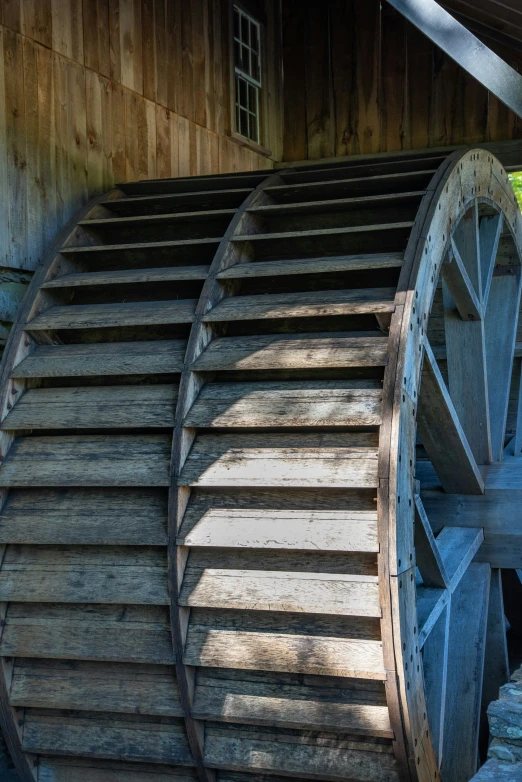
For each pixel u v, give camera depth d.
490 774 3.03
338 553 3.60
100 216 5.26
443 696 4.47
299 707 3.56
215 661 3.62
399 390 3.64
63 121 5.27
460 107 7.86
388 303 3.90
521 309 7.26
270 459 3.75
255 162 7.91
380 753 3.56
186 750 3.75
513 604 7.38
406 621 3.53
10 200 4.80
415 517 4.29
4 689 3.90
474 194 5.14
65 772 4.00
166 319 4.22
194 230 5.04
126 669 3.83
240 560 3.71
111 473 3.93
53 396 4.25
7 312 4.78
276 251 4.86
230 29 7.36
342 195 5.04
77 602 3.81
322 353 3.88
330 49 8.23
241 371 4.21
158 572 3.79
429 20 3.98
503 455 6.70
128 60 5.96
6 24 4.79
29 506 4.04
